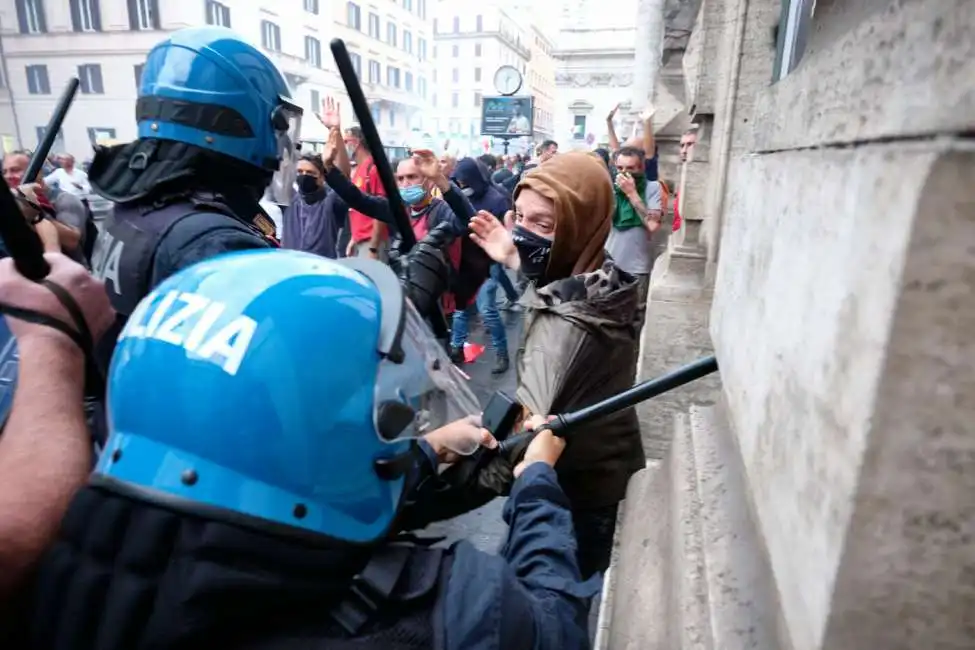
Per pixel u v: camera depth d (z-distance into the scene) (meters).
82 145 22.78
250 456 0.60
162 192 1.28
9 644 0.66
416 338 0.79
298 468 0.62
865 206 0.46
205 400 0.61
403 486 0.75
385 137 42.28
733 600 0.85
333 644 0.62
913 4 0.43
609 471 1.53
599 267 1.61
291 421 0.61
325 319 0.67
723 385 0.97
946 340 0.39
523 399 1.34
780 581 0.59
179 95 1.29
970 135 0.36
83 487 0.63
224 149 1.33
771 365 0.68
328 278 0.71
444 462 1.19
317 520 0.63
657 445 2.72
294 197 4.55
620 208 4.40
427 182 3.83
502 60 71.38
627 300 1.43
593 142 20.95
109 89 22.39
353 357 0.67
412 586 0.66
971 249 0.37
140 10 21.52
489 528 2.71
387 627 0.64
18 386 0.78
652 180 5.02
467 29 68.75
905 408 0.41
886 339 0.40
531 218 1.62
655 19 7.47
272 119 1.44
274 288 0.67
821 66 0.63
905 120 0.42
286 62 26.14
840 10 0.63
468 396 1.10
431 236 1.14
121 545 0.59
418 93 48.78
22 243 0.80
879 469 0.43
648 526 1.46
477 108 70.00
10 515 0.67
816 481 0.52
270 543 0.59
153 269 1.21
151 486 0.60
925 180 0.37
